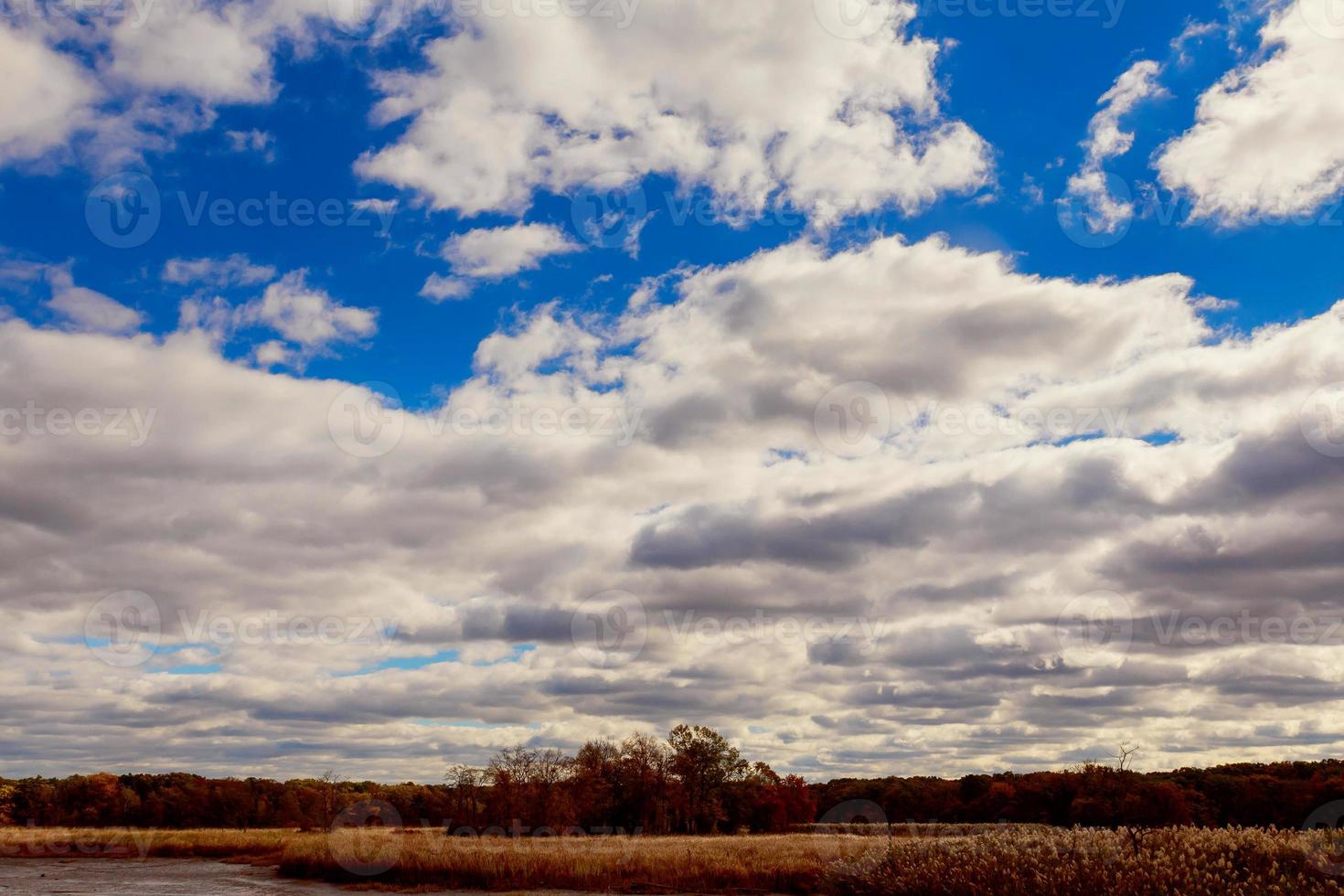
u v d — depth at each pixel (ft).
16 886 126.93
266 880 137.90
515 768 255.29
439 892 115.34
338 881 131.95
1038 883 68.74
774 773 342.85
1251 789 173.58
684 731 339.77
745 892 108.68
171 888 124.16
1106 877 66.49
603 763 311.68
